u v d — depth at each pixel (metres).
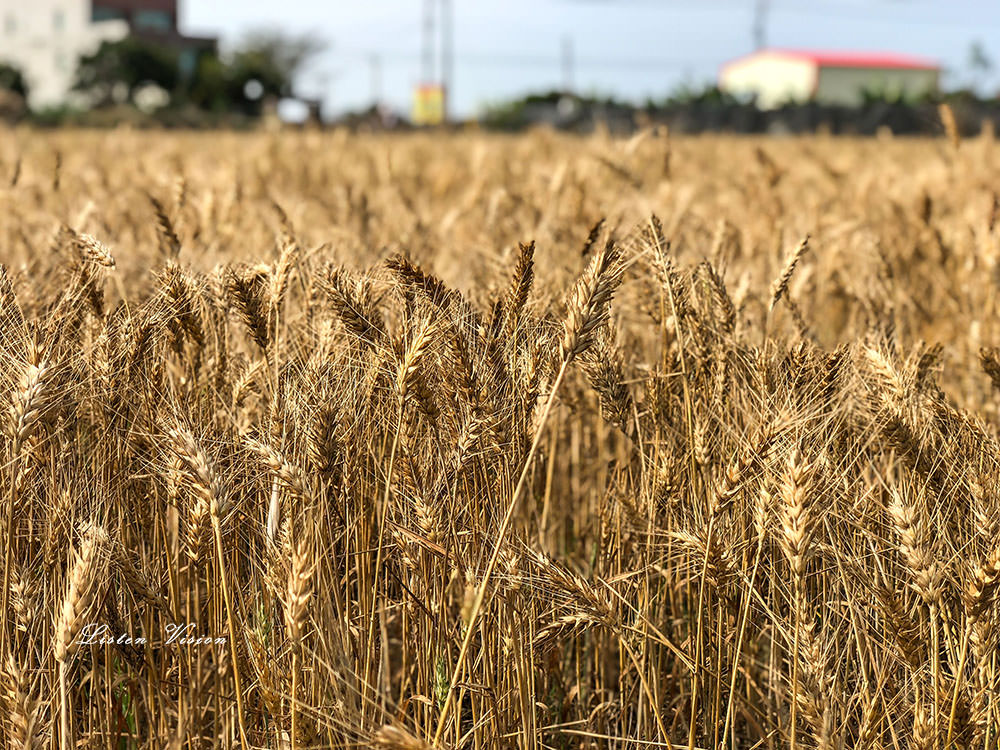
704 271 3.89
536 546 3.92
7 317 3.26
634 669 4.03
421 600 3.30
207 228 6.18
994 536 2.93
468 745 3.47
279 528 3.05
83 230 5.20
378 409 3.32
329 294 3.18
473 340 3.11
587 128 36.34
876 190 10.40
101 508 3.31
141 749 3.53
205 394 3.71
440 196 10.62
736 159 16.30
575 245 5.64
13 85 68.75
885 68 107.38
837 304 6.43
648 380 3.71
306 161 13.20
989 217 6.32
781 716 3.56
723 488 3.10
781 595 3.53
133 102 67.50
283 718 3.02
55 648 2.76
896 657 3.11
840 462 3.51
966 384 5.01
